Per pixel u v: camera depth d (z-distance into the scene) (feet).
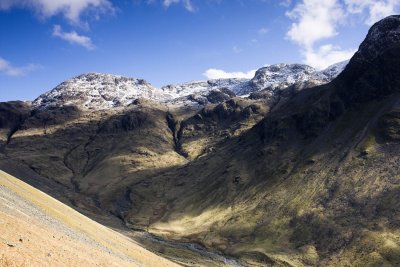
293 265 513.45
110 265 153.89
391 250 471.62
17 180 300.20
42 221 176.24
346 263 484.33
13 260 95.76
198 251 603.67
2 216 130.31
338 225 567.18
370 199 590.55
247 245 602.03
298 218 622.54
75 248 148.77
